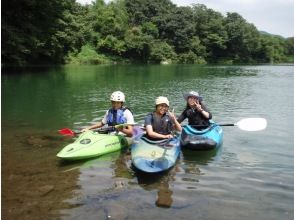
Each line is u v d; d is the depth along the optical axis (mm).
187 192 5285
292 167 6473
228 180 5805
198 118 8367
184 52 77562
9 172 6055
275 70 46625
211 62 82375
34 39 29375
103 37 61750
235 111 12625
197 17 82250
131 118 7855
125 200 4977
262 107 13539
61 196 5094
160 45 71062
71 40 43656
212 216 4523
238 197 5129
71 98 15320
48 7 30641
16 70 31156
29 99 14883
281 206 4852
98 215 4531
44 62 43188
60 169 6246
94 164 6559
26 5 28922
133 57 65500
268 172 6203
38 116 11125
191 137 7719
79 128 9438
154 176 5965
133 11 78000
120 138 7633
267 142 8188
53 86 20094
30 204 4840
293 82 25750
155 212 4609
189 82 24625
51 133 8805
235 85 22906
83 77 26797
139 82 23781
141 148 6832
